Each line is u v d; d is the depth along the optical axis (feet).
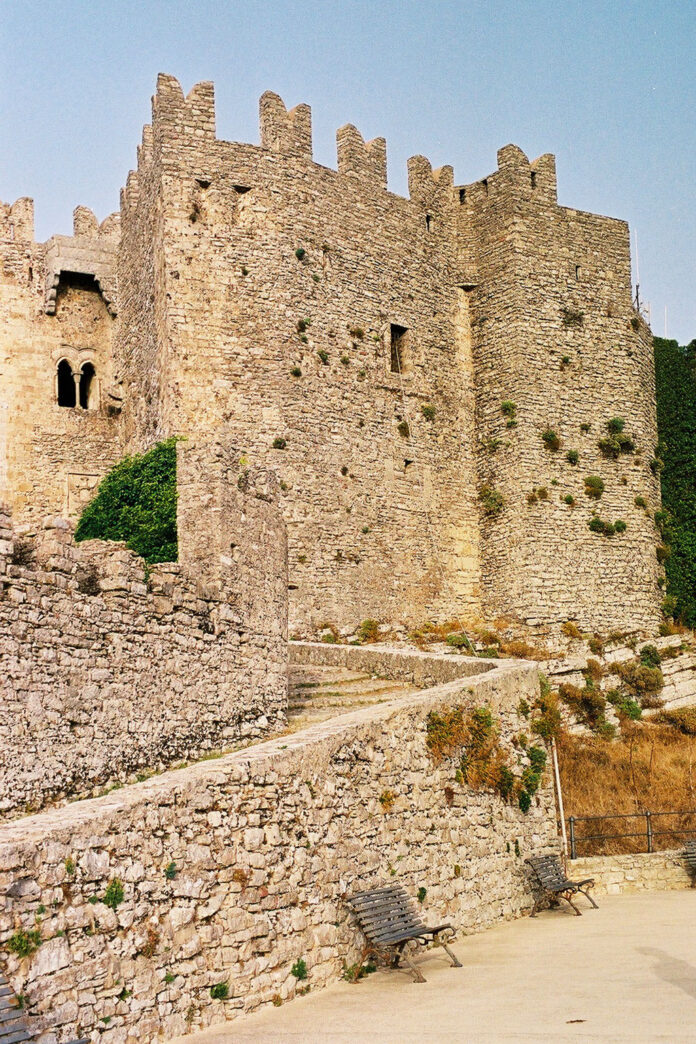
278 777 61.41
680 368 166.20
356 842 67.10
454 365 158.30
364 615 142.20
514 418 153.58
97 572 70.64
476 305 160.66
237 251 139.95
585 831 100.17
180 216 138.21
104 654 67.77
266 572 89.61
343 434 144.36
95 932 48.42
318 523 140.05
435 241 159.84
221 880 55.67
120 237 160.25
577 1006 55.47
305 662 121.70
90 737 65.26
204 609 79.56
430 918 72.95
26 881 46.32
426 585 149.28
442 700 82.28
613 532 154.10
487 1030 51.67
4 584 59.82
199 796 55.77
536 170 160.76
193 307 136.77
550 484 152.35
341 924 62.90
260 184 142.72
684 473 162.20
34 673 61.05
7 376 155.53
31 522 152.25
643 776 117.19
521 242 157.48
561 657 140.05
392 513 147.43
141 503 126.00
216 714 79.41
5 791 57.82
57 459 155.33
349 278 148.77
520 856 86.28
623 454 157.69
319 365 143.64
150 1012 49.98
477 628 148.15
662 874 96.07
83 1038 46.39
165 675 73.77
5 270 157.99
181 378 134.72
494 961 67.56
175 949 52.08
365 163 153.89
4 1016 43.88
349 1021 53.72
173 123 139.74
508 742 90.38
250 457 136.15
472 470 157.28
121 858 50.55
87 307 160.76
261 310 139.95
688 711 136.36
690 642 148.66
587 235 162.40
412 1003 57.11
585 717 130.31
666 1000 55.77
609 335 160.56
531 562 149.38
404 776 74.54
